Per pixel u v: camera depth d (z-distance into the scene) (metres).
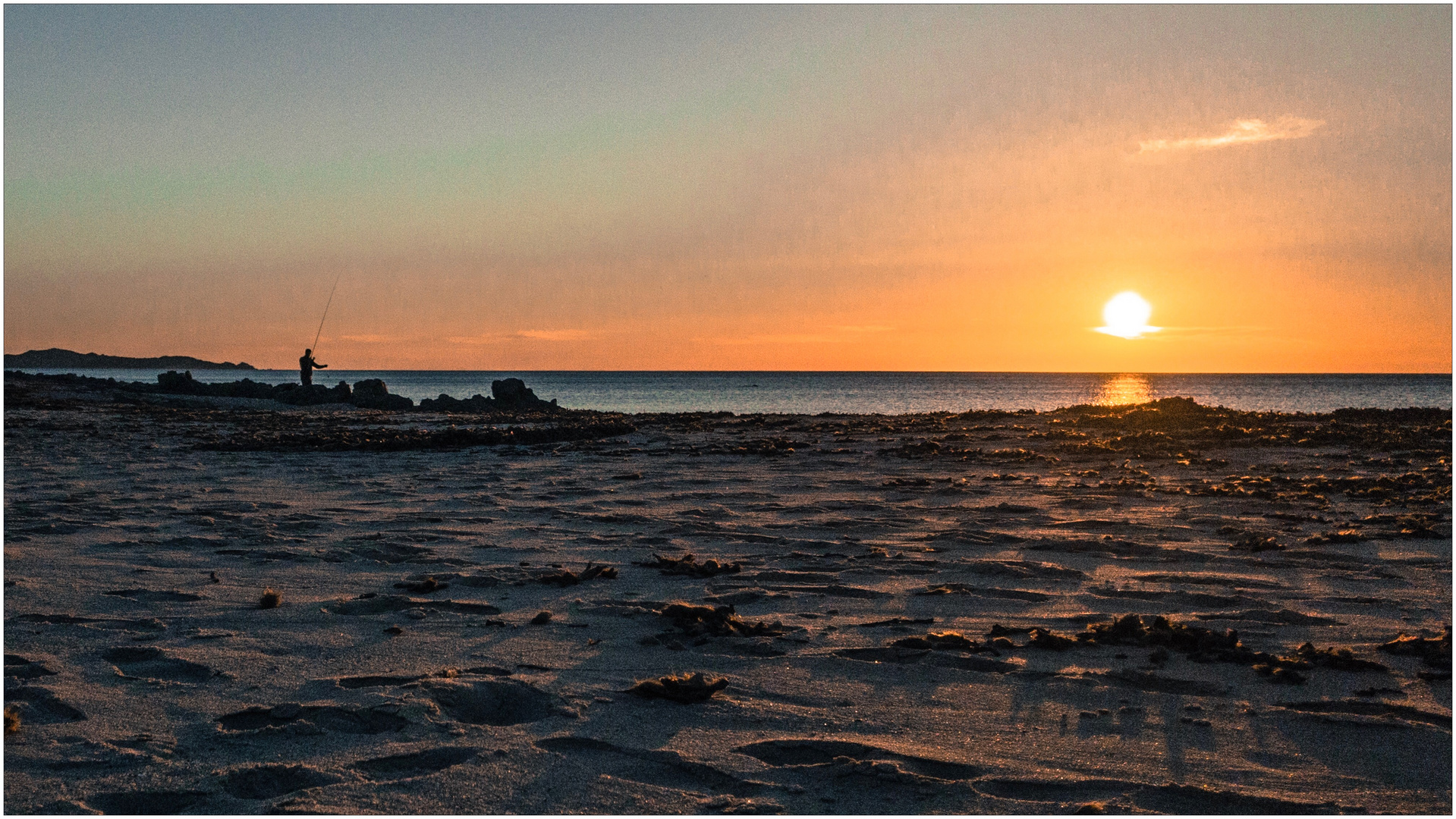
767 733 4.20
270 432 22.11
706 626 5.75
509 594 6.74
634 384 147.88
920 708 4.50
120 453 16.97
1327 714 4.35
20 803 3.49
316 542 8.58
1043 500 10.87
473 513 10.34
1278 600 6.38
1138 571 7.32
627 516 10.02
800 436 19.88
